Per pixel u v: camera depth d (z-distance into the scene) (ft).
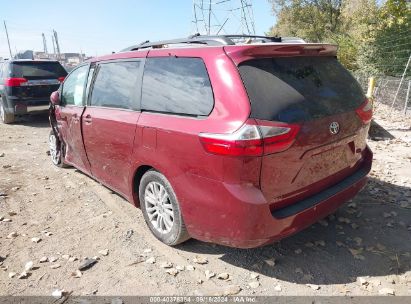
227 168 8.87
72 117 15.80
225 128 8.89
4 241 12.41
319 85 10.13
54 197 16.06
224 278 10.14
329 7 105.19
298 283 9.88
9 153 23.67
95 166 14.85
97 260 11.19
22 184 17.76
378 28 52.13
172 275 10.37
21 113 32.22
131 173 12.30
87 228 13.19
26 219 14.02
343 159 10.89
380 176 17.39
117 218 13.87
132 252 11.55
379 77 47.14
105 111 13.42
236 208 8.95
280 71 9.56
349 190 11.10
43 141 27.20
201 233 10.08
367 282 9.83
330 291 9.54
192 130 9.55
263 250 11.41
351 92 11.08
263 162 8.77
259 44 9.55
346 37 73.92
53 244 12.16
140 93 11.83
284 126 8.83
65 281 10.27
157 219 11.87
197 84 9.92
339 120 10.10
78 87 15.89
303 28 108.06
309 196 10.21
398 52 47.42
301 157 9.38
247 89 8.91
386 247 11.48
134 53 12.64
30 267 10.88
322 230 12.52
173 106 10.52
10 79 31.45
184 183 10.02
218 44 10.16
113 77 13.51
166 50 11.28
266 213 9.00
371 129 26.25
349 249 11.35
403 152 21.65
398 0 45.78
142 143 11.32
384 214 13.48
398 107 38.75
